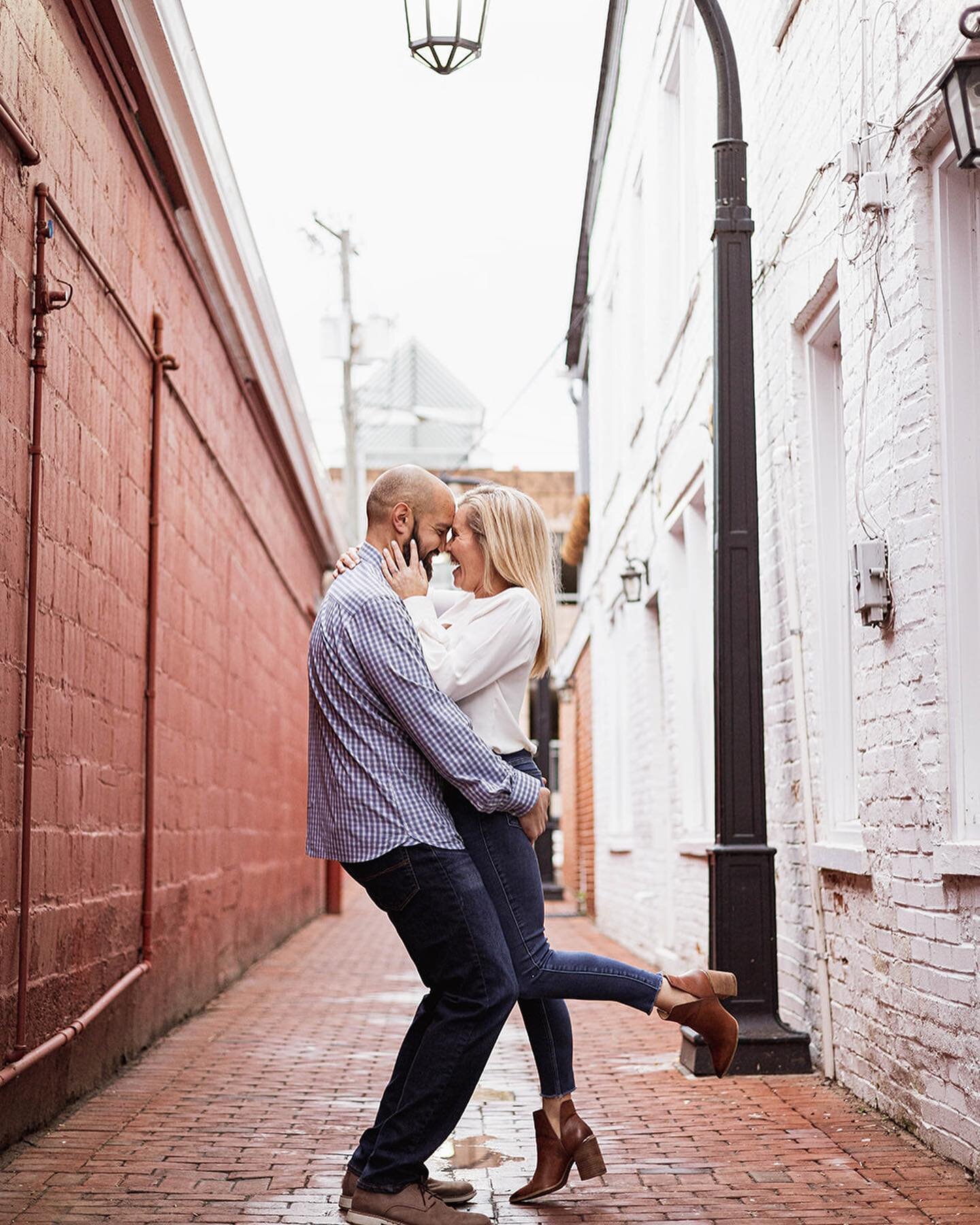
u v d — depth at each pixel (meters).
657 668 10.84
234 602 9.92
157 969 6.70
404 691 3.30
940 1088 4.10
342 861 3.36
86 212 5.35
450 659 3.45
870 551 4.55
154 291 6.79
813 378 5.85
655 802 10.43
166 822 7.00
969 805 4.02
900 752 4.41
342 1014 7.71
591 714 16.19
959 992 3.94
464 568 3.72
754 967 5.50
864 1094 4.86
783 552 6.08
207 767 8.48
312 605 17.62
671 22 8.99
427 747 3.30
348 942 13.49
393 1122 3.34
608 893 13.66
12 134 4.25
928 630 4.16
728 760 5.61
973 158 3.54
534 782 3.45
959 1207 3.52
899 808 4.43
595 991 3.51
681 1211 3.53
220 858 9.02
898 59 4.40
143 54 5.91
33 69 4.58
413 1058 3.53
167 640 7.10
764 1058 5.42
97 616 5.48
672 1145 4.27
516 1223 3.43
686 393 8.61
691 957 8.53
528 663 3.59
